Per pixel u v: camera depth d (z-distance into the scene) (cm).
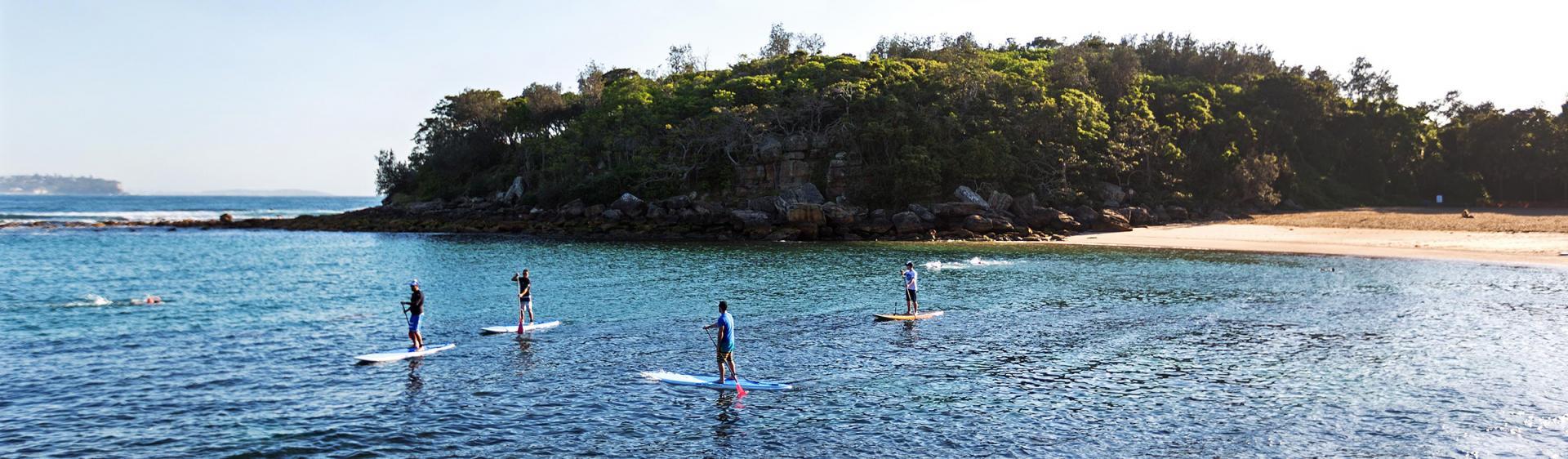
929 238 7625
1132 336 2667
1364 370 2122
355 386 2023
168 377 2119
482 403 1861
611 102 11306
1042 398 1891
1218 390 1945
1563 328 2720
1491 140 12469
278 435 1630
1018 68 11900
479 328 2881
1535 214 9062
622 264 5350
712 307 3388
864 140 8900
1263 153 11119
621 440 1598
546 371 2192
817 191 8900
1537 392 1864
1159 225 8856
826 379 2095
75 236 8725
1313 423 1662
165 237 8600
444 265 5284
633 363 2288
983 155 8731
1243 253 5981
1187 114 11288
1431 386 1933
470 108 12562
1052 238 7538
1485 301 3391
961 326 2900
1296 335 2664
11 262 5600
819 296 3722
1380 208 10825
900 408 1812
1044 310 3262
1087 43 15138
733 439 1602
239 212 16838
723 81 11788
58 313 3234
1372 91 14525
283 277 4619
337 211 19062
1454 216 8419
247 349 2505
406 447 1563
